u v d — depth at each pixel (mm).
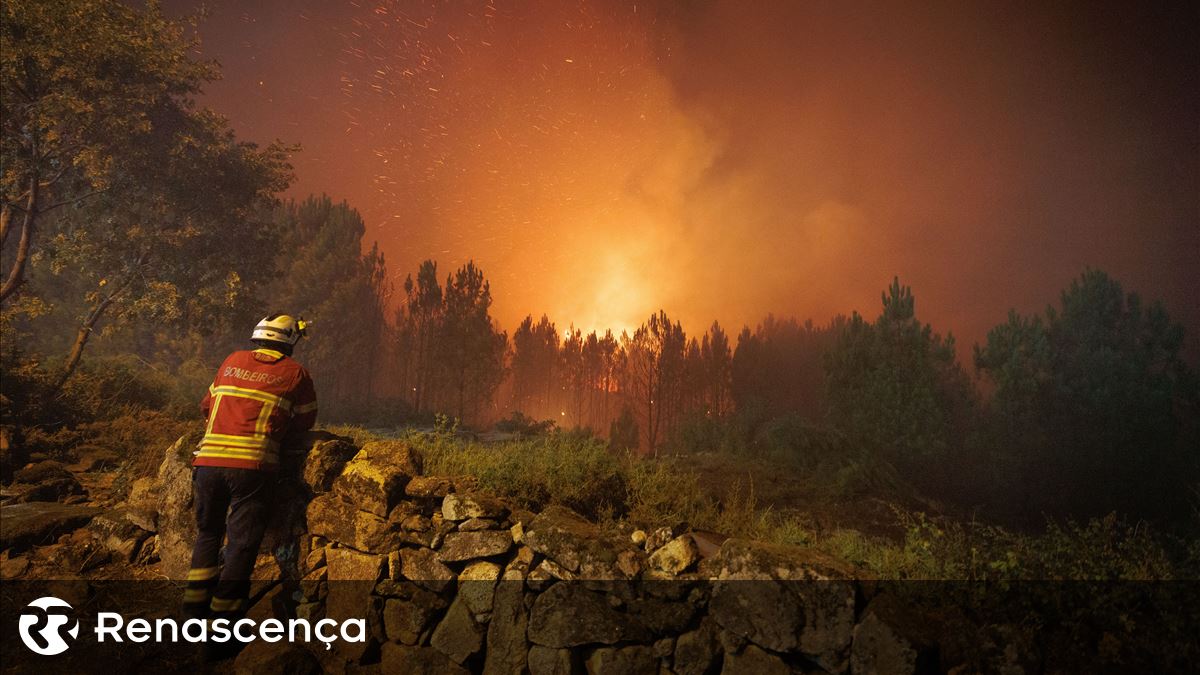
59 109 11039
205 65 13953
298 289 34719
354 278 35406
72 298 21516
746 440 16141
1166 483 17266
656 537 3469
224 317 15148
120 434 7238
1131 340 19578
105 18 11898
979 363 20906
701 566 3197
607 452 4977
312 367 34219
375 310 38344
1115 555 2908
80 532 4672
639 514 4219
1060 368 19656
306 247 35812
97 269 13242
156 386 12227
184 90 13859
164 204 13828
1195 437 17969
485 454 4785
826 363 21328
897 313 20422
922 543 3188
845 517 9242
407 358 42750
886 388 19062
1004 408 19625
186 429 6297
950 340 20797
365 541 3961
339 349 34406
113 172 12836
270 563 4184
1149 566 2820
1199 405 18391
